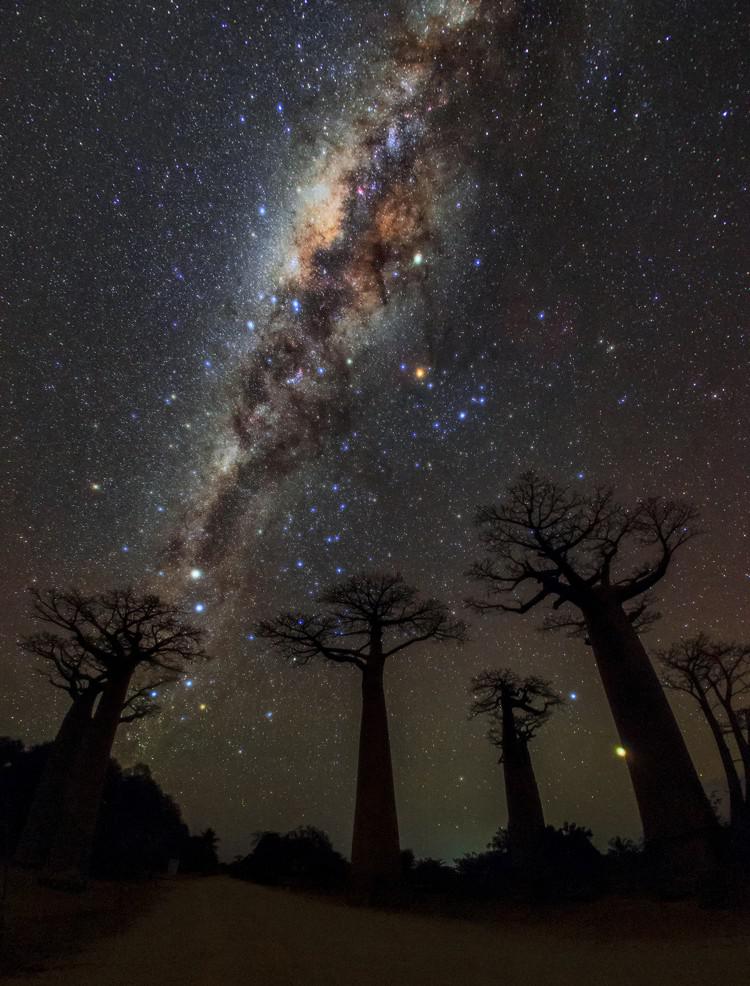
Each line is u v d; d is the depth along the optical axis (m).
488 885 18.34
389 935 10.62
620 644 16.61
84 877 17.67
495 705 23.72
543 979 6.58
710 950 8.42
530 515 18.70
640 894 14.77
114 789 31.48
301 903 16.69
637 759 15.27
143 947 8.58
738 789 18.91
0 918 10.41
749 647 21.86
